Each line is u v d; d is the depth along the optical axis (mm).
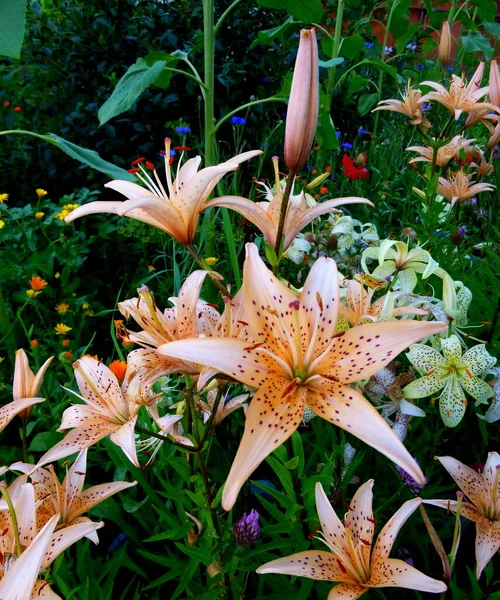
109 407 397
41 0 1634
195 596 436
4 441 741
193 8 1467
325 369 326
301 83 333
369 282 501
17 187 1399
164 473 605
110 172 711
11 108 1482
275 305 333
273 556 472
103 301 1105
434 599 487
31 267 943
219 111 1473
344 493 505
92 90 1444
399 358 573
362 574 356
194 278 377
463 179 886
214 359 314
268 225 388
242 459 292
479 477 418
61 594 475
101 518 593
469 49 1380
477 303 689
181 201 374
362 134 1629
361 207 1146
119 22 1422
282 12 1499
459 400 467
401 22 1619
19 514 378
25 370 451
